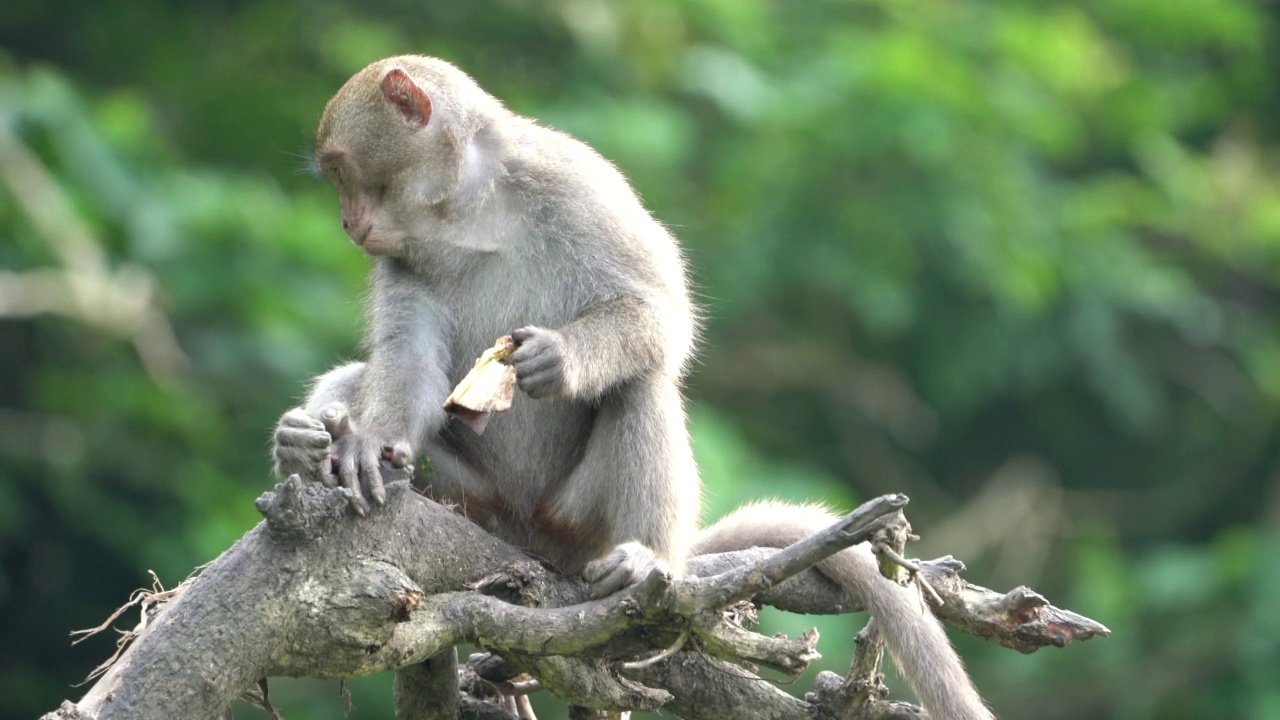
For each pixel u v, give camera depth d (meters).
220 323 15.65
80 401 15.88
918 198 17.73
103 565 17.64
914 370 19.89
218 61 19.38
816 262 17.75
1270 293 22.89
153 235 15.12
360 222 7.55
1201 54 22.53
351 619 5.62
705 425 16.31
